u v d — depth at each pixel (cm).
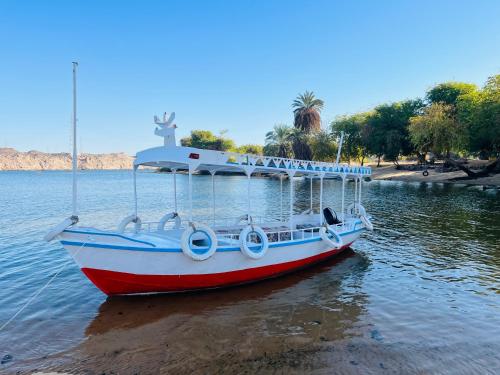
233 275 1068
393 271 1273
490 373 655
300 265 1252
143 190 5750
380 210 2764
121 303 984
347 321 870
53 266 1355
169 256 959
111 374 652
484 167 5281
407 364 681
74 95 920
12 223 2412
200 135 12106
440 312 923
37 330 829
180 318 888
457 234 1878
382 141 6438
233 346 750
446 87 5841
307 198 3975
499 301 997
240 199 4028
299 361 690
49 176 12875
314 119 7619
